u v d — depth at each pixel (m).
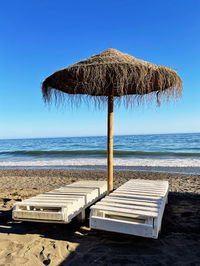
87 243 2.81
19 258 2.46
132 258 2.44
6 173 11.30
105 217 2.93
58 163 14.84
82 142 53.81
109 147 4.04
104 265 2.30
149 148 28.94
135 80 3.59
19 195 5.70
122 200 3.21
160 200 3.20
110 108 4.01
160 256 2.48
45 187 7.10
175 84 3.47
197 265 2.29
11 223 3.65
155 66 3.32
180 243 2.81
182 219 3.80
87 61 3.52
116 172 10.21
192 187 6.66
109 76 3.60
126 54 3.85
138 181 4.84
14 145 53.25
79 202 3.37
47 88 3.84
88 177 9.05
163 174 9.44
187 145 32.69
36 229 3.34
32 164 14.97
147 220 2.59
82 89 4.76
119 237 2.99
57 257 2.47
